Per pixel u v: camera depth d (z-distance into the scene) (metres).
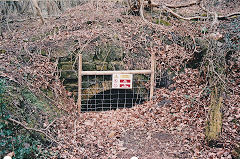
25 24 8.16
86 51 6.46
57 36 6.82
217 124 4.73
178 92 6.21
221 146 4.48
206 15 8.08
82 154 4.63
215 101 5.28
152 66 6.27
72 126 5.42
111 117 5.90
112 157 4.56
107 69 6.53
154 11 8.38
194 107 5.65
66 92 6.27
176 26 7.45
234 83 5.93
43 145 4.59
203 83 6.22
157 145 4.82
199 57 6.60
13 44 6.52
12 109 4.61
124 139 5.06
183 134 5.01
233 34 6.80
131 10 8.02
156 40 6.95
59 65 6.25
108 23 7.44
